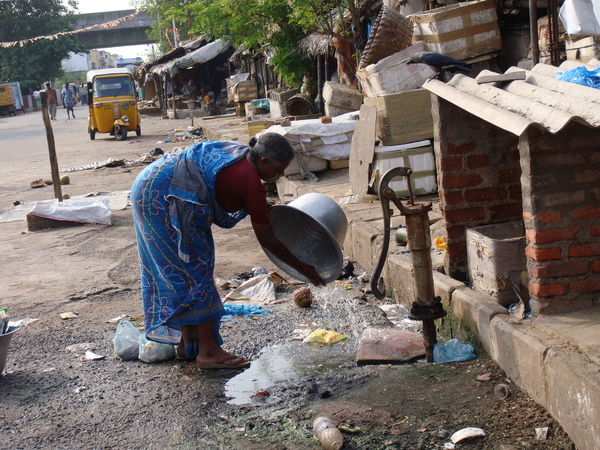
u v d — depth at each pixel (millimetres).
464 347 4043
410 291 4977
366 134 7574
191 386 4031
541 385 3254
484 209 4715
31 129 32281
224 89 32500
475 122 4582
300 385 3924
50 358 4621
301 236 4324
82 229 9164
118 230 9000
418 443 3113
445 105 4551
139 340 4578
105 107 22297
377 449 3096
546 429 3074
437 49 8406
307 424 3416
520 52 8594
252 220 3959
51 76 59844
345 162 9430
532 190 3553
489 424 3203
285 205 4047
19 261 7684
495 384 3592
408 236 3943
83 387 4082
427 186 7547
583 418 2873
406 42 8766
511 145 4656
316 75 17188
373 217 6691
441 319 4531
